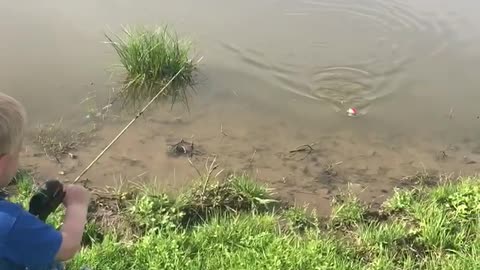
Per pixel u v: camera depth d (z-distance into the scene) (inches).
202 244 72.9
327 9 156.0
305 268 69.7
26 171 91.5
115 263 69.3
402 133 107.7
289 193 89.7
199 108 112.5
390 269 72.2
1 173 38.7
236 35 138.9
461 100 118.5
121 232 77.6
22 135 38.6
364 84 123.6
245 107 113.4
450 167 98.4
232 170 95.0
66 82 117.9
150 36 121.1
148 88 117.1
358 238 77.4
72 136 102.2
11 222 38.1
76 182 89.9
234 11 150.8
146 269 69.1
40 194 45.4
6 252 38.0
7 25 136.6
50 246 39.5
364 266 71.6
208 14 147.8
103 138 102.2
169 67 119.3
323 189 91.2
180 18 144.3
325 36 143.0
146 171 93.9
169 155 98.3
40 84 116.8
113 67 122.8
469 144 105.1
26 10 143.9
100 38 133.0
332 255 71.9
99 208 82.6
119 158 96.9
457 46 139.6
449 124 110.8
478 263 71.9
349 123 110.2
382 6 157.1
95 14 143.7
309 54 134.2
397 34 145.5
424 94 120.6
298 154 100.3
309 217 83.1
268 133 106.0
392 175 95.6
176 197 84.0
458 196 84.0
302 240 76.5
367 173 95.9
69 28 136.8
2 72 119.7
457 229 79.4
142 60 118.2
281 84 121.8
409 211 83.8
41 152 97.1
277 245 72.7
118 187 88.7
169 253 70.9
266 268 69.1
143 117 108.9
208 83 120.3
